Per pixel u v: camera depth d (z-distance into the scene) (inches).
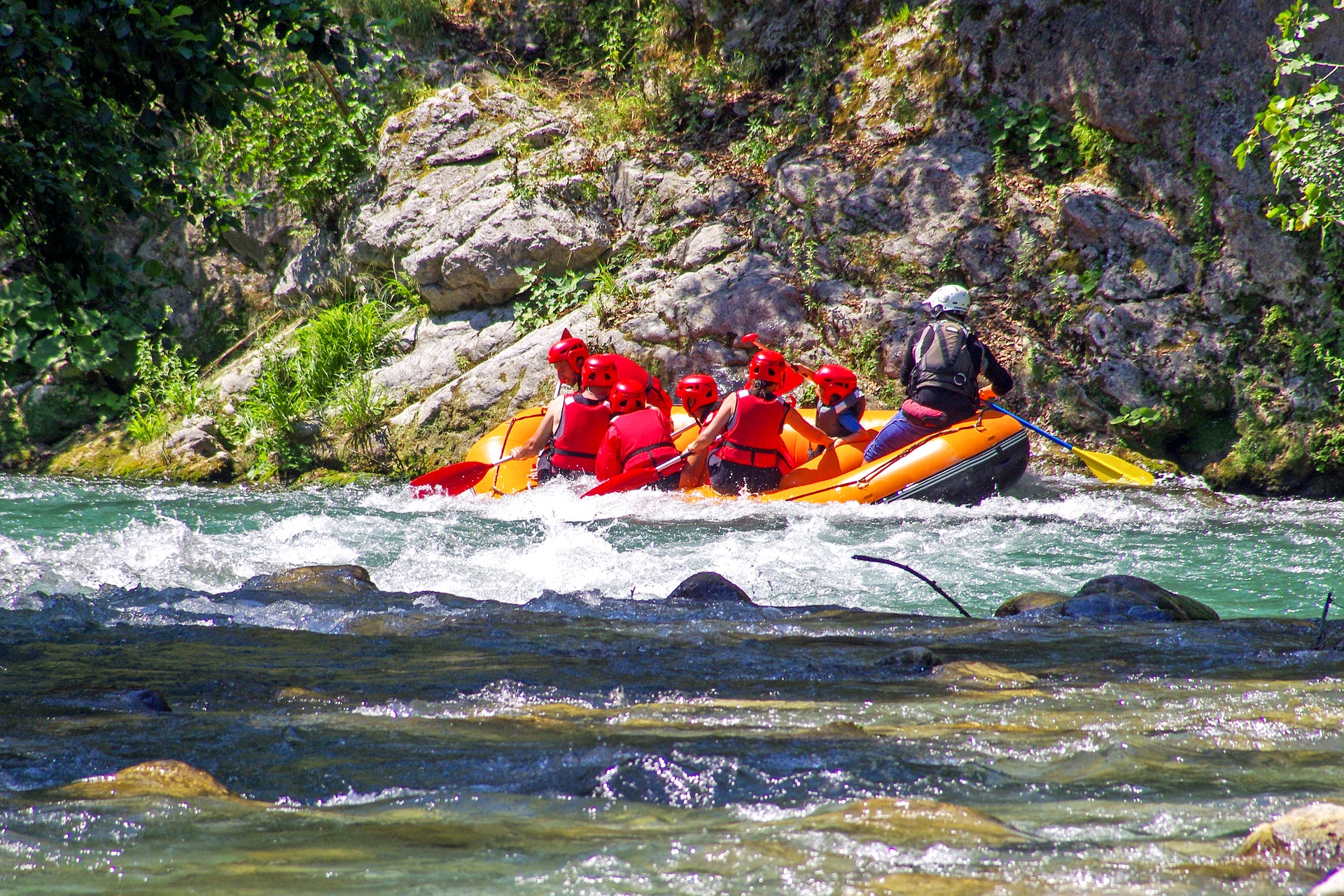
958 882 167.2
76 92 1002.1
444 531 1027.3
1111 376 1557.6
